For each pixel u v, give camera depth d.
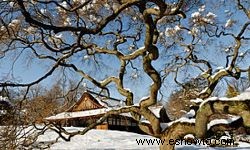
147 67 13.02
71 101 18.08
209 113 11.45
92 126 14.86
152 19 11.69
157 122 14.10
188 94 19.28
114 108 15.21
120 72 15.62
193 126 13.12
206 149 21.92
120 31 16.52
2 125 13.98
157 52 12.59
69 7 11.94
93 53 16.08
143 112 14.17
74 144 25.62
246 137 27.81
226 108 11.17
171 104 26.89
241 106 10.95
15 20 13.52
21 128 15.12
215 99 11.40
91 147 24.36
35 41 15.21
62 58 13.37
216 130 12.16
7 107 14.10
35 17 12.41
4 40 14.23
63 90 18.28
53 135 28.48
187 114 13.75
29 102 15.39
